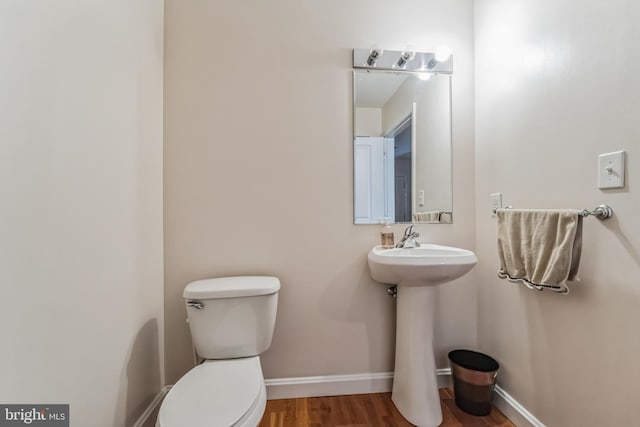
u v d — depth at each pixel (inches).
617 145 33.9
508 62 52.6
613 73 34.2
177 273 56.6
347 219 60.6
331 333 60.1
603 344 35.9
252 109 58.2
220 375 41.4
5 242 24.7
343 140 60.5
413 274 47.8
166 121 56.2
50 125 29.3
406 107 61.8
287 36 59.1
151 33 51.1
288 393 58.5
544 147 44.6
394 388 56.3
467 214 63.4
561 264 37.7
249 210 58.2
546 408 44.4
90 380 34.9
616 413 34.3
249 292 47.7
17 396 25.7
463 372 54.1
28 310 26.8
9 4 25.0
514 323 51.5
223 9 57.6
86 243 34.4
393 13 61.5
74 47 32.5
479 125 61.6
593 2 36.6
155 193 52.8
